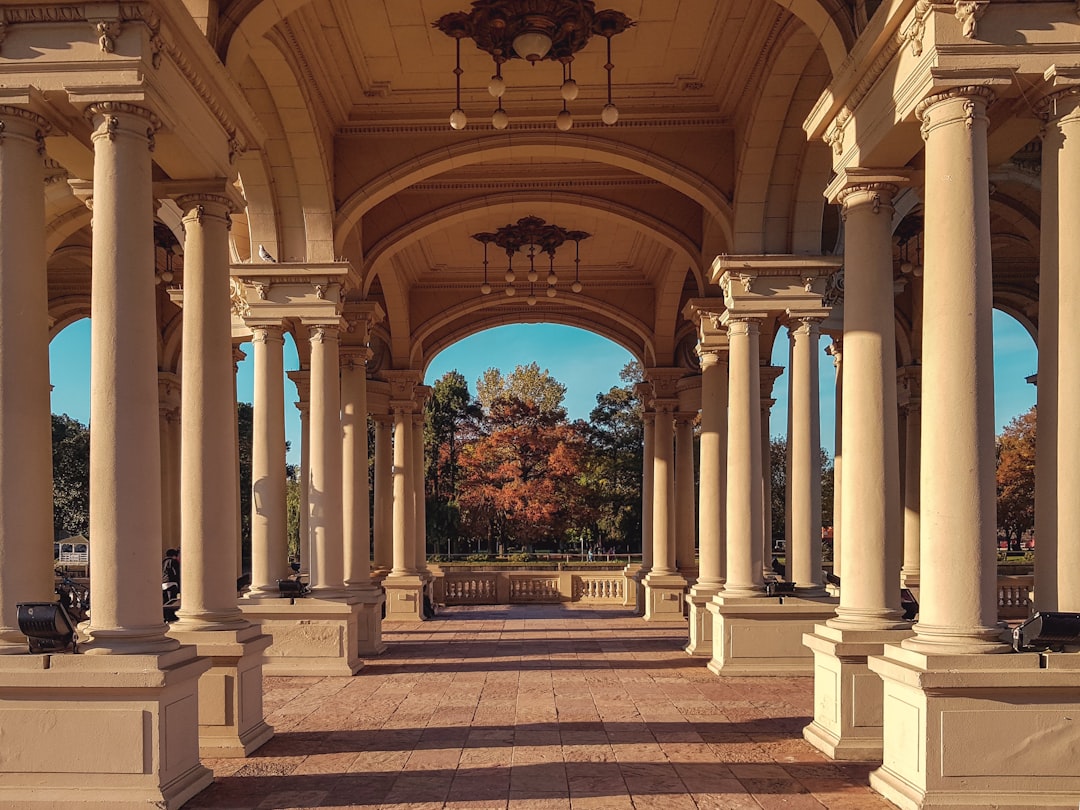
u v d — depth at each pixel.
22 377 6.50
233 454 8.39
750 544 12.87
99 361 6.52
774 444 49.00
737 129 12.98
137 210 6.64
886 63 7.28
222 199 8.21
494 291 21.80
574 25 10.55
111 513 6.49
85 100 6.52
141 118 6.68
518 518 46.72
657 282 20.97
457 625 19.25
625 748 8.20
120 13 6.48
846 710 7.83
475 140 13.24
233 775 7.35
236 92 8.10
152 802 6.20
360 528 15.12
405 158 13.29
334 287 13.12
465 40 11.31
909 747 6.45
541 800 6.66
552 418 49.84
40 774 6.28
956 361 6.45
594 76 12.39
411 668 13.14
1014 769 6.12
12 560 6.42
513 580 25.05
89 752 6.29
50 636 6.28
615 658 14.05
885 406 8.04
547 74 12.27
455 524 47.41
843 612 8.19
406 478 21.09
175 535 20.34
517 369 51.44
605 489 47.88
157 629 6.61
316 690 11.30
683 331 21.88
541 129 13.25
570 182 15.67
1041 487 6.62
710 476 14.95
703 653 14.01
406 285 21.11
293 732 8.92
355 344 15.62
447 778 7.25
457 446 51.25
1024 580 20.52
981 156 6.55
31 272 6.60
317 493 13.16
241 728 8.10
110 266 6.55
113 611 6.48
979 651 6.23
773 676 12.16
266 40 10.26
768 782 7.08
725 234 13.39
